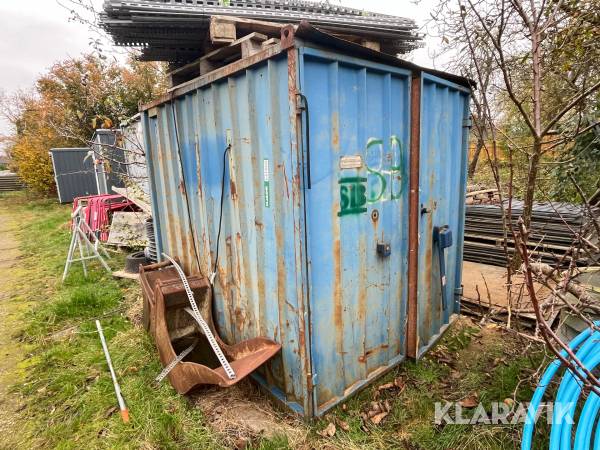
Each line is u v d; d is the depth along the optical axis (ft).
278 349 7.70
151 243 17.61
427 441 7.22
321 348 7.47
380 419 7.86
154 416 8.21
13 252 24.62
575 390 6.08
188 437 7.58
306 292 6.89
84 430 8.07
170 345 9.34
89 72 38.42
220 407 8.42
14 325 13.51
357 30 11.07
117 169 28.32
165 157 11.78
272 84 6.56
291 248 6.89
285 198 6.85
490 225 15.61
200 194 9.91
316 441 7.18
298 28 5.79
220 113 8.40
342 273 7.64
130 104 37.24
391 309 9.12
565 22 10.77
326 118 6.82
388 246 8.46
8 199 53.52
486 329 11.26
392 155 8.38
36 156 48.55
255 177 7.48
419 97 8.39
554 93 11.76
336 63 6.70
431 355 10.16
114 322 13.05
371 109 7.73
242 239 8.35
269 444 7.12
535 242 13.87
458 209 11.36
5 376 10.38
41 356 11.23
